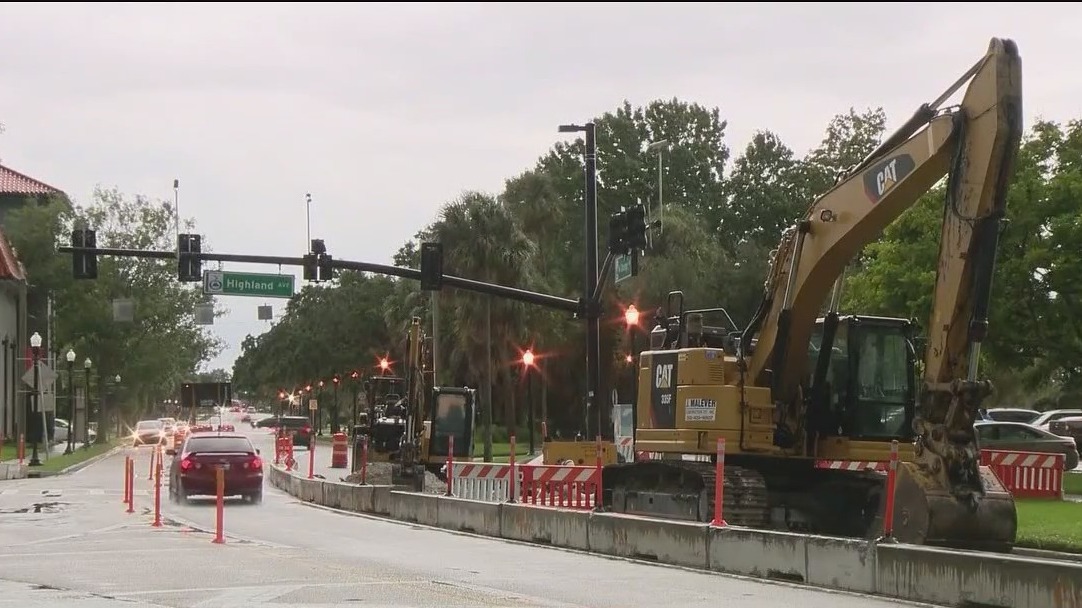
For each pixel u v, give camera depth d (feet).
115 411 428.97
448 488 98.48
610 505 85.40
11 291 290.35
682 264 254.47
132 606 45.52
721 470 62.03
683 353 74.64
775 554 56.59
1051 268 131.34
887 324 72.95
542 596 49.88
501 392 293.84
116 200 325.42
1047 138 137.69
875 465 74.13
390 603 46.52
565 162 334.65
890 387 72.69
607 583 54.90
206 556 65.46
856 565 52.08
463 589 51.47
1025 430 139.64
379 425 163.02
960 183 56.70
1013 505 56.44
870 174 63.10
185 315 342.44
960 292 56.29
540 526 75.87
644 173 330.34
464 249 220.64
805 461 74.28
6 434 279.49
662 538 64.23
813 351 73.15
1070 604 42.78
